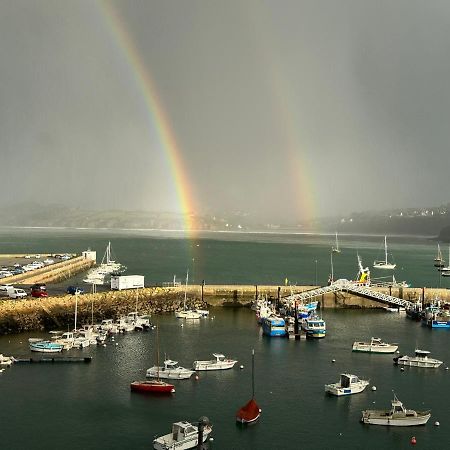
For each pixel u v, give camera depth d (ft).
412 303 424.05
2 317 318.04
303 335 323.78
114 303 386.11
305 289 452.76
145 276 615.16
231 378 245.86
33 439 182.60
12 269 551.18
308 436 188.03
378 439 187.01
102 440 182.60
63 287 443.73
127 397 219.00
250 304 435.12
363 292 433.07
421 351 279.08
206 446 178.70
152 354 279.69
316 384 238.89
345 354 289.33
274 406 213.05
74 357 266.77
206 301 437.17
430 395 227.20
